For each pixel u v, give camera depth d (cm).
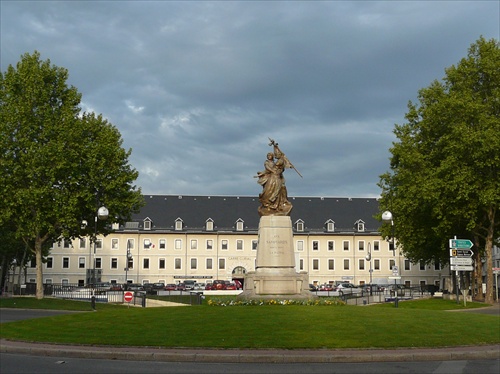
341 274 12069
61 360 1844
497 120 5159
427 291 7781
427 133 5716
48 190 4994
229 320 2419
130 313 2706
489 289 5297
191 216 12100
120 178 5388
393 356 1886
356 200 12800
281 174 3812
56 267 11600
